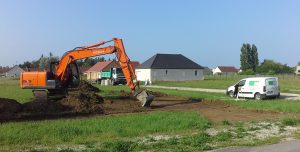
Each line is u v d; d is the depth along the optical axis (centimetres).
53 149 1223
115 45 2669
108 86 5828
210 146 1280
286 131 1633
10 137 1373
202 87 5450
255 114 2241
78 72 2922
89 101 2617
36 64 11100
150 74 8262
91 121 1773
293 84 5738
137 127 1630
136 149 1231
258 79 3294
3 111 2136
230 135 1494
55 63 2858
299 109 2334
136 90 2675
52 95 2797
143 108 2514
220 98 3244
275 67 13800
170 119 1841
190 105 2775
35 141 1347
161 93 3772
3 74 17438
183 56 8850
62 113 2153
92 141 1353
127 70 2650
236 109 2508
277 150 1214
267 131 1628
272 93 3272
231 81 7144
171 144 1313
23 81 2722
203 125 1709
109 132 1509
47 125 1630
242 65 15012
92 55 2739
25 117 2044
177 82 7325
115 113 2248
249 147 1276
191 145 1296
